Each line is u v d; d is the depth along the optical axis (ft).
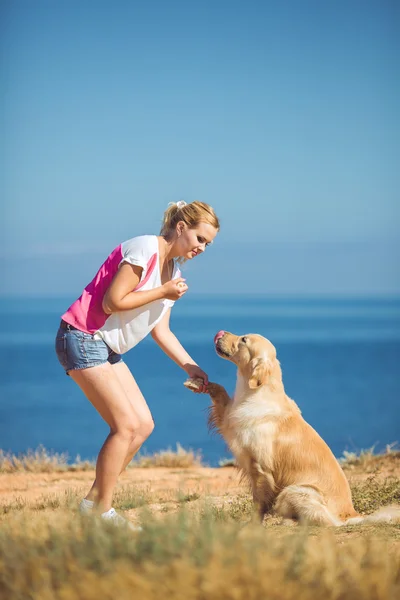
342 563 13.70
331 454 24.00
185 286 19.42
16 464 44.37
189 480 36.86
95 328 19.36
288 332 488.44
